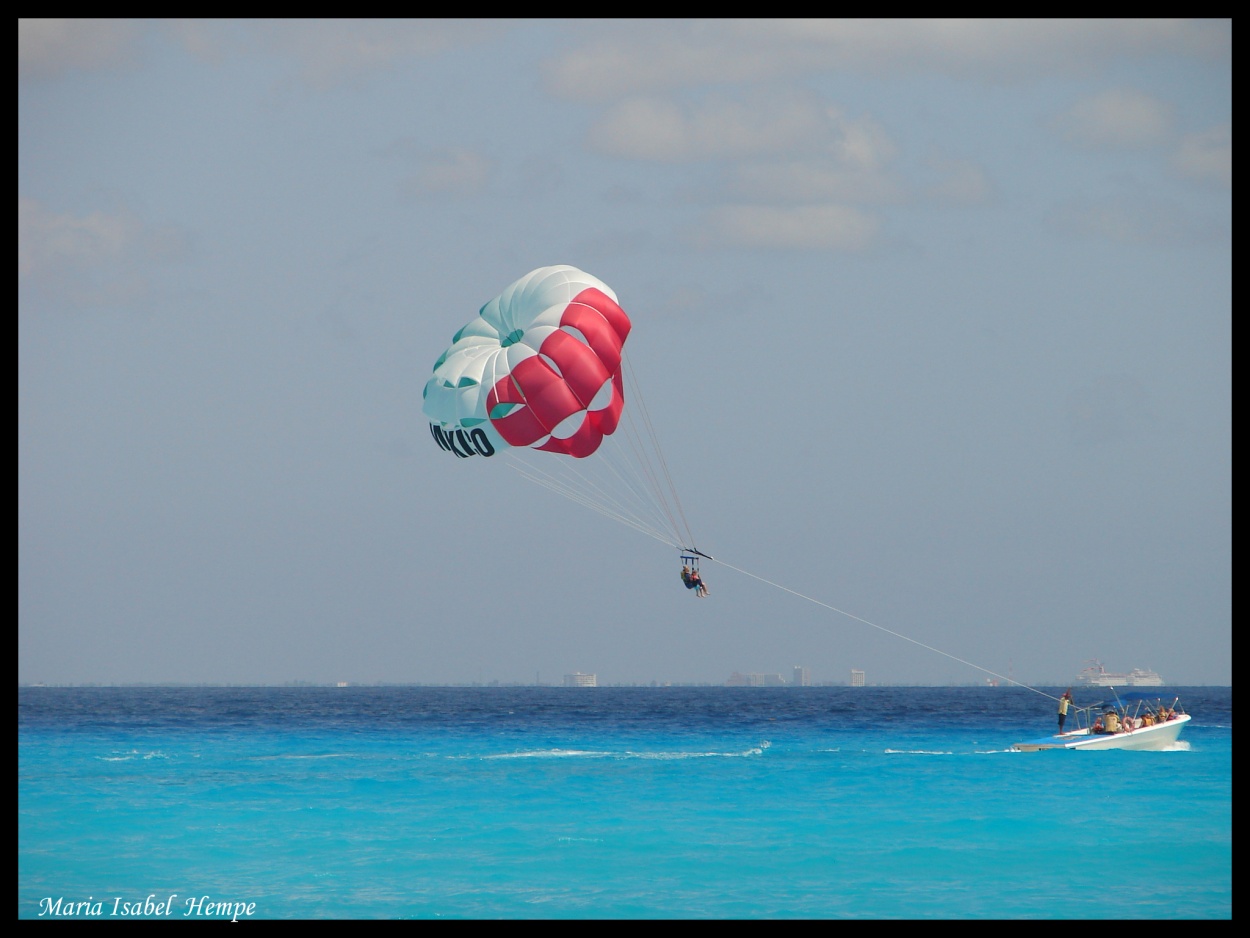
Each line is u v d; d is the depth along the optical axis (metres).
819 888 81.44
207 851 93.12
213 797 124.44
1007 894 79.69
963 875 84.56
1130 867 86.94
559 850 93.12
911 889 81.00
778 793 125.38
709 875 84.81
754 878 83.94
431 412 124.94
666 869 86.69
